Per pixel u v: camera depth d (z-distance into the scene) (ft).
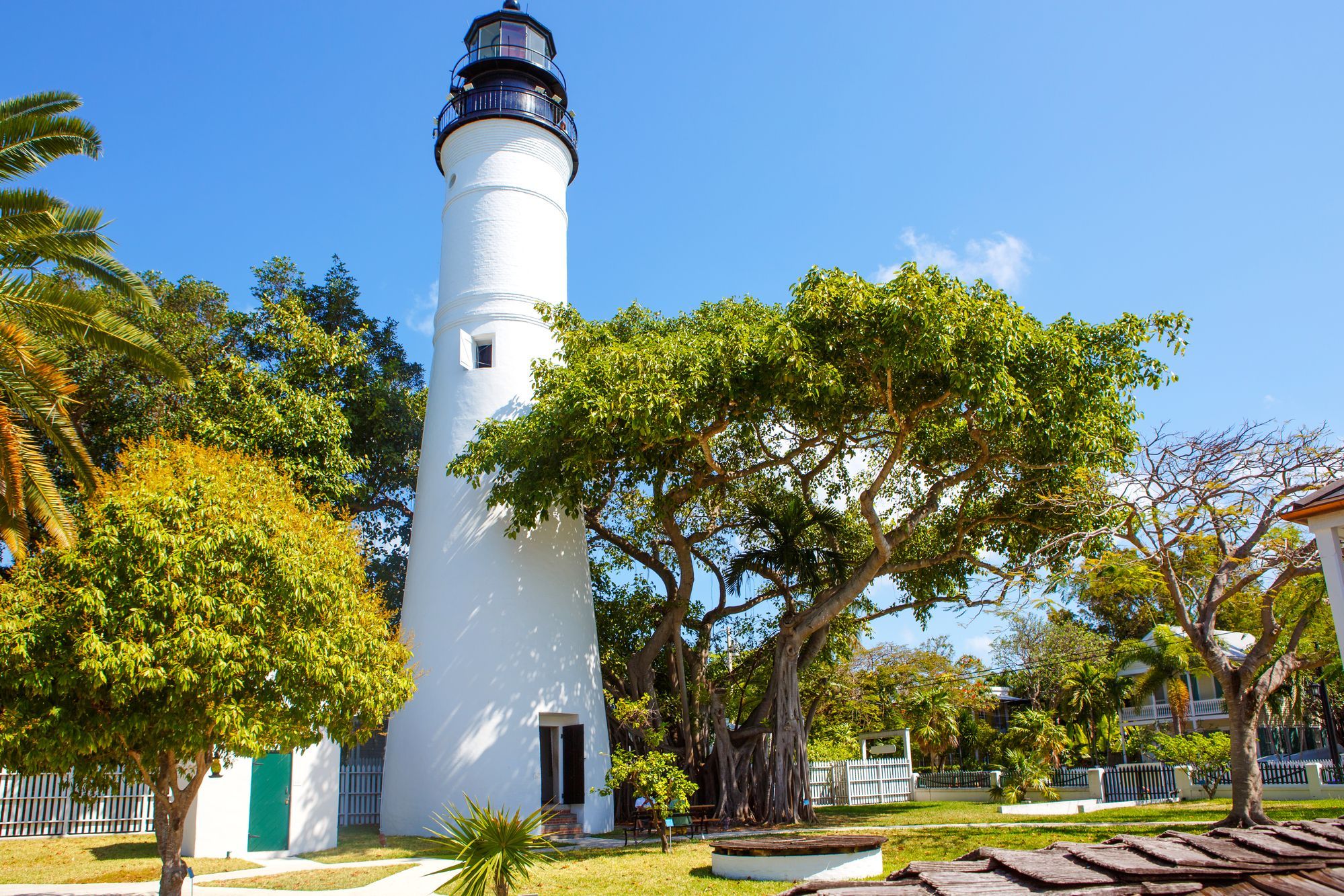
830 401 60.18
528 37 80.07
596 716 67.15
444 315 74.02
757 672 90.89
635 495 84.58
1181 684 107.96
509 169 75.41
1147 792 79.97
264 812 53.88
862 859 40.98
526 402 70.59
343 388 86.12
